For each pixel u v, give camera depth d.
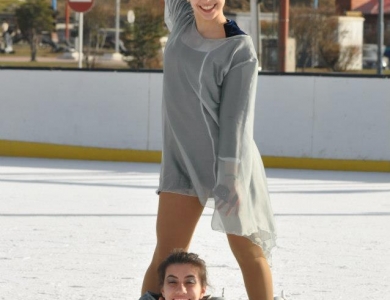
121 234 10.75
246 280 5.70
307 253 9.94
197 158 5.57
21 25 51.62
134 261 9.27
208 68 5.45
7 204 12.99
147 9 46.16
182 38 5.55
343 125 19.31
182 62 5.50
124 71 19.67
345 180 17.55
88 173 17.42
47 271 8.75
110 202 13.44
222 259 9.38
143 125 19.70
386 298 8.01
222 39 5.48
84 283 8.30
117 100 19.75
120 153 19.78
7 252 9.58
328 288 8.33
